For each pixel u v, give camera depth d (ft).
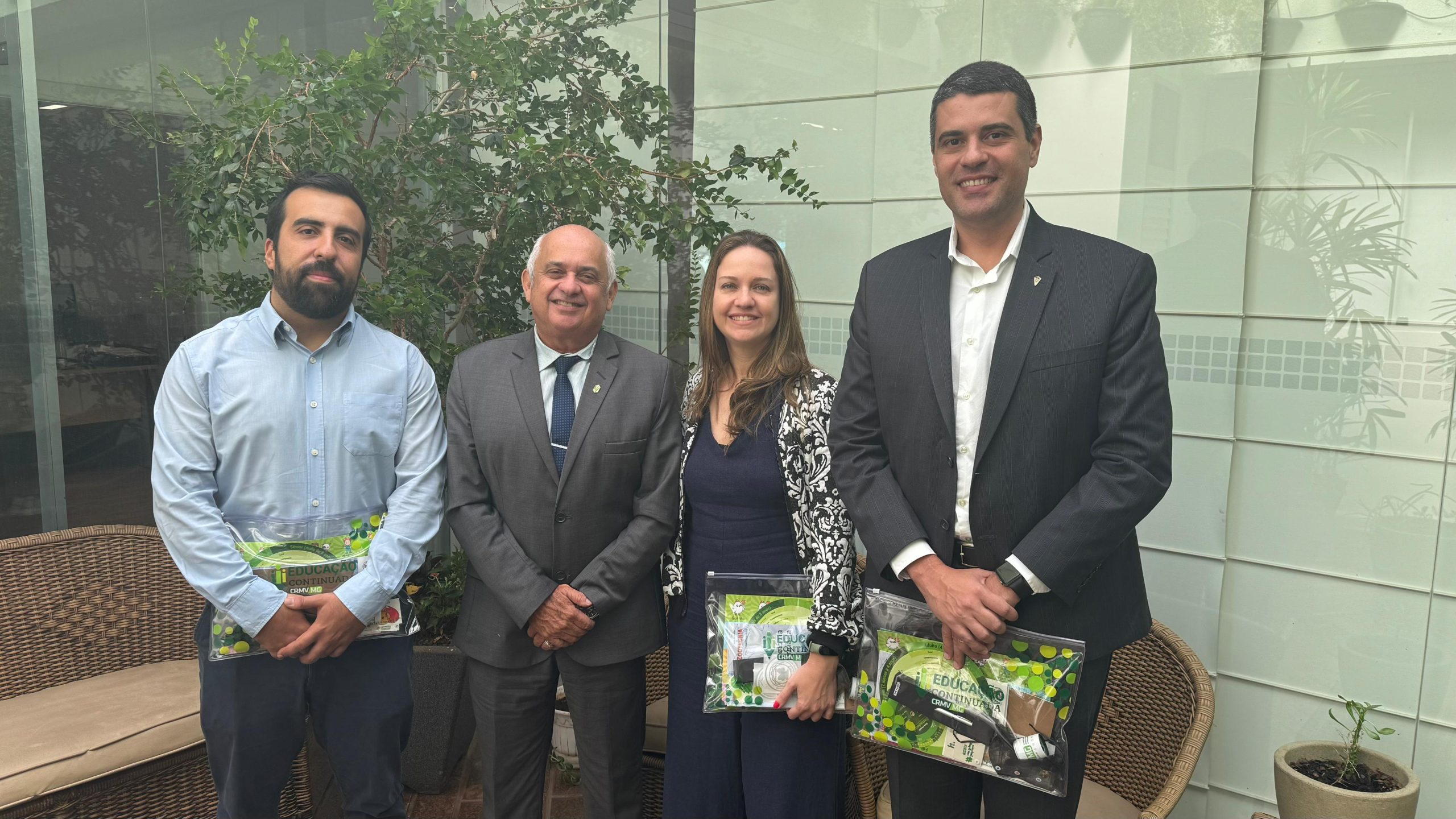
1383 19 6.83
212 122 10.07
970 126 5.29
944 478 5.54
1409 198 6.86
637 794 7.16
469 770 9.61
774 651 6.28
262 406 6.25
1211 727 7.06
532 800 7.07
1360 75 6.96
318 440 6.39
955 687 5.50
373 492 6.63
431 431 6.89
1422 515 7.01
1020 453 5.32
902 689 5.67
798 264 9.83
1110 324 5.20
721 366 6.91
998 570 5.28
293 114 9.03
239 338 6.37
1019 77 5.35
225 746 6.39
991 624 5.23
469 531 6.73
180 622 8.66
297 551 6.32
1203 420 7.78
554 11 9.91
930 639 5.60
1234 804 8.00
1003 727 5.34
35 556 8.05
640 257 11.00
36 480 9.23
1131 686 7.23
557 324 6.64
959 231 5.74
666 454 6.89
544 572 6.74
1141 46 7.68
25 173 8.96
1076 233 5.53
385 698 6.69
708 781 6.64
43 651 7.95
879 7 8.96
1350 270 7.12
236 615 6.04
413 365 6.88
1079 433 5.29
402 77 9.04
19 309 9.04
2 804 6.31
